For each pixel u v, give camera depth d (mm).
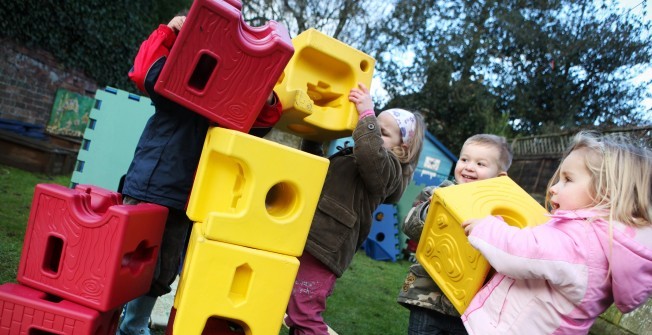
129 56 8773
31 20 6383
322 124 1709
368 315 3225
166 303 2381
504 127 12539
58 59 7145
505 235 1271
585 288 1218
